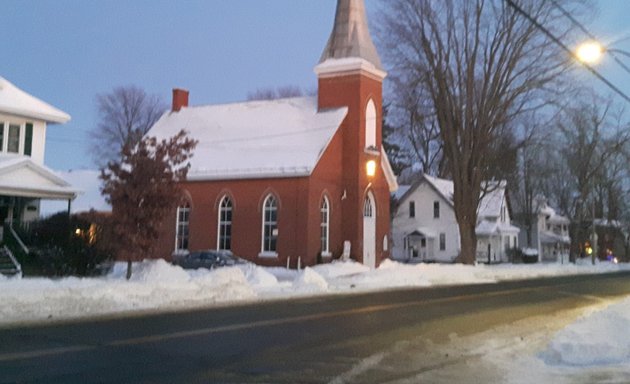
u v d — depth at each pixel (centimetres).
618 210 7450
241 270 2420
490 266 4297
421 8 3775
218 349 1087
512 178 6606
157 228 2336
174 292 1878
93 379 835
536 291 2570
